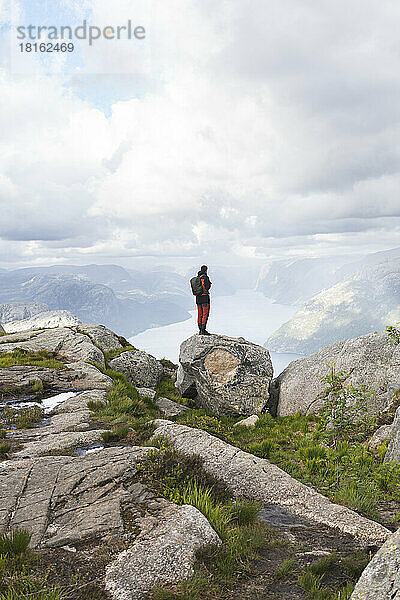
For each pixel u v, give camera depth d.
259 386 25.61
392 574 4.89
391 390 20.08
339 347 24.66
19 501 8.39
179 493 8.75
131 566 6.21
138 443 12.88
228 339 28.08
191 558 6.52
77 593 5.71
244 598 5.93
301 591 6.12
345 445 15.20
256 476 10.34
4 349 29.42
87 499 8.46
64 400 18.91
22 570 6.22
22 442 13.03
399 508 10.50
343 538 7.94
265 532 7.96
